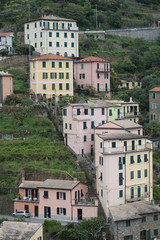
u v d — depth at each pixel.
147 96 130.38
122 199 87.94
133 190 89.38
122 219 79.81
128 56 171.38
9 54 141.12
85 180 90.69
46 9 180.50
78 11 196.00
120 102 111.94
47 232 79.56
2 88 114.94
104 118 105.00
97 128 97.00
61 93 122.19
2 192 88.94
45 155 95.75
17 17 186.25
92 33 183.50
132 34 199.25
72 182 86.94
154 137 115.06
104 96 128.62
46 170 91.50
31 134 104.50
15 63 136.38
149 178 91.81
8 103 114.62
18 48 141.12
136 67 162.62
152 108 121.69
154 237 83.56
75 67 132.75
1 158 95.19
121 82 143.38
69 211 84.06
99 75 130.50
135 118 114.06
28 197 87.12
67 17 192.75
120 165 87.56
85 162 96.06
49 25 141.88
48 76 120.88
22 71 133.12
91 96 125.81
